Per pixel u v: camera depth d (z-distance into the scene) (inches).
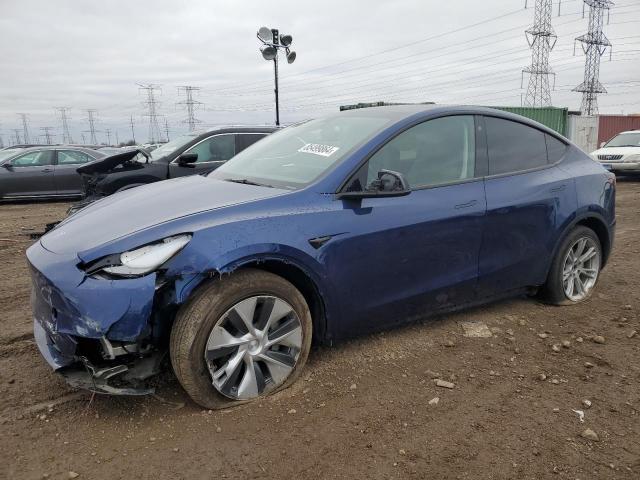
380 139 134.4
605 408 116.1
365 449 101.0
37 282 109.3
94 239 109.3
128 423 108.6
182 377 106.8
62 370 109.0
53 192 515.5
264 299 113.8
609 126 1328.7
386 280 130.8
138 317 99.3
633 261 238.4
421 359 136.8
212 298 107.0
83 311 98.9
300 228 117.0
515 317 165.5
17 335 152.9
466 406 116.1
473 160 150.6
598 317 167.6
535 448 102.1
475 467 96.6
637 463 98.1
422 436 105.3
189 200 124.2
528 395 121.0
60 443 102.3
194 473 94.3
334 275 121.9
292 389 121.1
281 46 660.1
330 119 161.2
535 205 157.2
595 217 176.7
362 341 145.6
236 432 105.6
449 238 139.6
